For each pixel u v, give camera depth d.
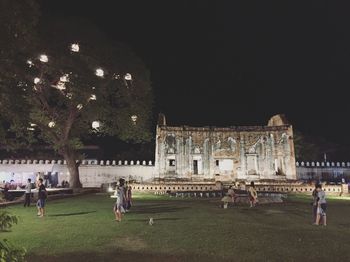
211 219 18.53
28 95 36.47
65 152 41.53
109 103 41.00
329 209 24.23
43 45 33.97
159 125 47.50
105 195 36.00
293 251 11.82
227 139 47.00
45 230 15.69
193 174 45.94
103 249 12.22
